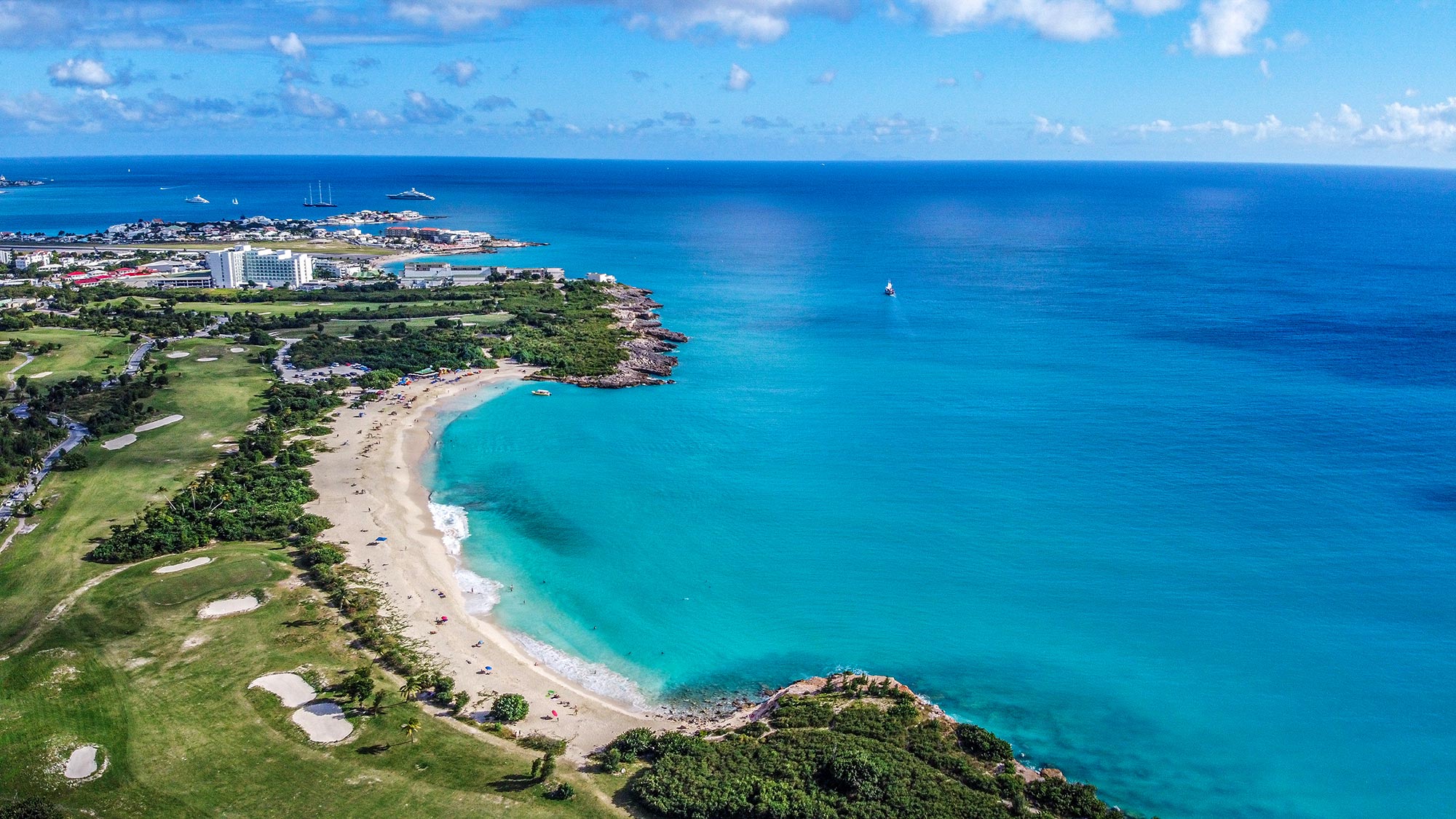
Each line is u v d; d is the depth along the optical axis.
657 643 110.94
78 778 81.75
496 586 123.44
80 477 150.88
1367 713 96.88
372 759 85.62
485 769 84.88
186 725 89.12
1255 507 144.12
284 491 146.50
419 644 106.38
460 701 94.62
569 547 135.12
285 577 118.94
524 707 94.62
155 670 97.62
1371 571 124.06
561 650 108.75
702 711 97.81
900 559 131.12
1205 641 109.75
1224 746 92.38
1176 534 136.12
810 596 121.75
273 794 80.56
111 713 90.44
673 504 150.38
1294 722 95.81
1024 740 93.25
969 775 83.62
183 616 108.62
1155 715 97.19
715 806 78.25
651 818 78.62
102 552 122.56
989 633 112.56
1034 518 142.50
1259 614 115.06
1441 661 104.81
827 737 88.50
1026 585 123.19
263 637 104.62
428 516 144.62
